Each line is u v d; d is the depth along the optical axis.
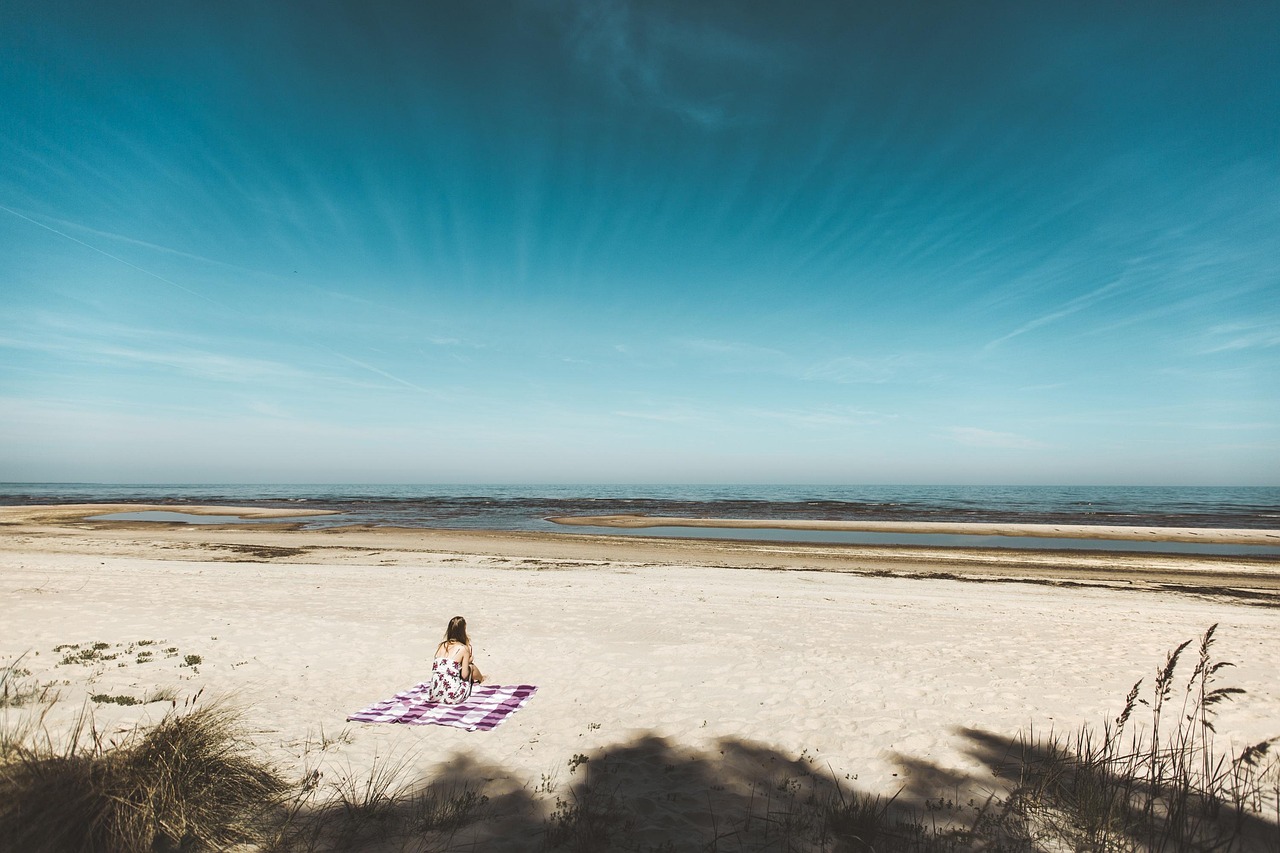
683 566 21.56
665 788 5.30
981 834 4.48
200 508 55.81
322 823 4.39
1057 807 4.89
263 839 4.12
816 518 50.50
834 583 17.98
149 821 3.80
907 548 28.36
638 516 51.06
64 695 6.77
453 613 12.48
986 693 8.02
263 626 10.94
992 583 18.52
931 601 14.78
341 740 6.12
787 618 12.51
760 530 39.84
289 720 6.61
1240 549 29.92
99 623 10.71
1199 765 5.73
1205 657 4.82
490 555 23.88
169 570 17.45
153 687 7.34
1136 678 8.70
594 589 15.66
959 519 49.78
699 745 6.29
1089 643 10.74
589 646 10.19
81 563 18.62
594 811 4.79
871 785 5.41
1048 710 7.41
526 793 5.13
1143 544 32.00
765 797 5.16
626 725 6.82
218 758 4.73
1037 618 12.85
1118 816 4.60
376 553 23.72
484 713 7.08
